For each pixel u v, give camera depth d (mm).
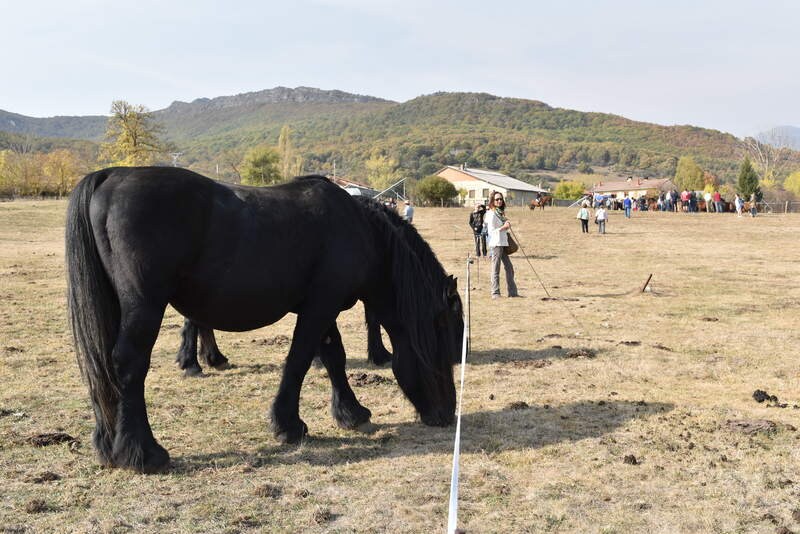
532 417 6250
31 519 4020
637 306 13250
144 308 4664
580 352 8953
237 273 4988
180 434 5695
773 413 6355
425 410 6020
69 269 4707
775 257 23750
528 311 12609
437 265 6223
